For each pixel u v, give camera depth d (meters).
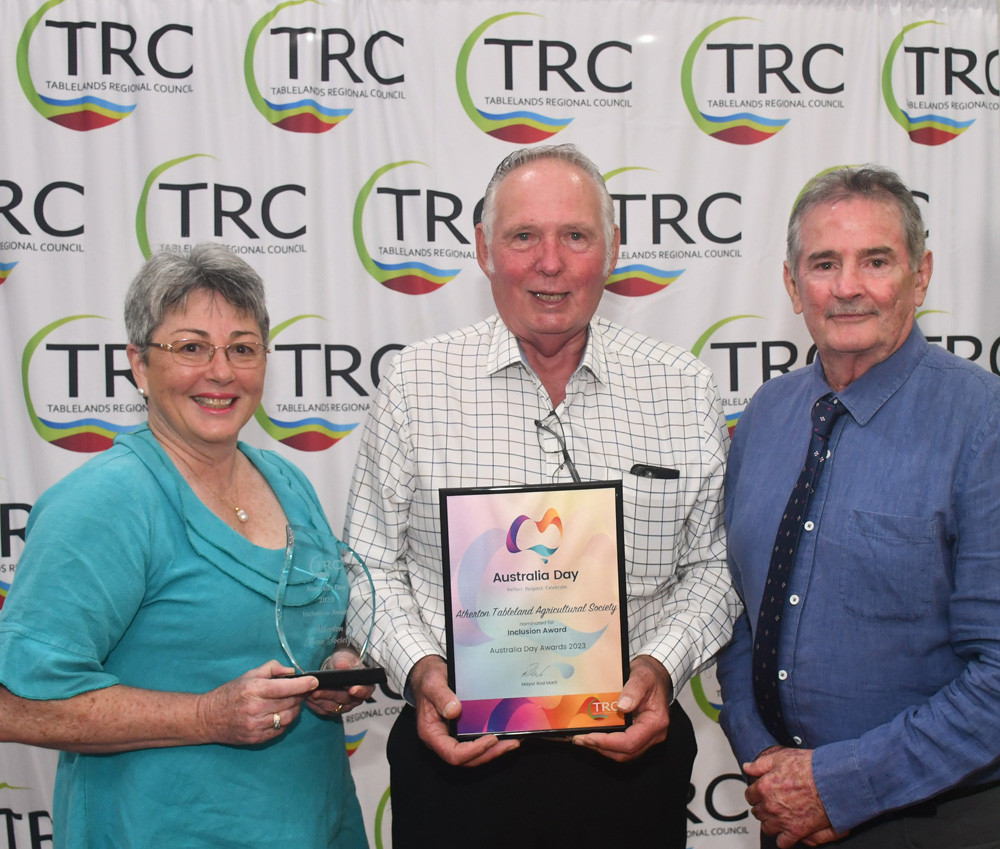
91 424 2.23
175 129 2.22
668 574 1.57
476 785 1.46
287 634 1.30
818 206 1.39
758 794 1.40
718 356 2.36
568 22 2.28
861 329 1.34
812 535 1.40
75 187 2.20
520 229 1.44
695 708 2.40
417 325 2.30
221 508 1.33
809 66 2.32
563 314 1.46
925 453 1.33
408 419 1.55
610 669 1.36
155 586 1.22
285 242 2.25
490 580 1.36
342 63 2.24
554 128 2.29
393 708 2.34
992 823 1.30
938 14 2.34
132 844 1.20
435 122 2.27
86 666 1.14
